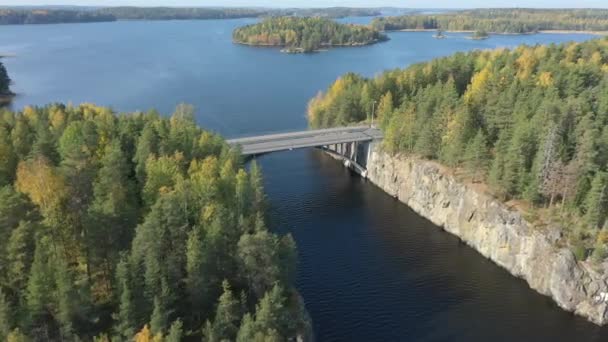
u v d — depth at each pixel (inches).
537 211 3385.8
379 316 2874.0
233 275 2445.9
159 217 2304.4
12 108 7436.0
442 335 2733.8
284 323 2262.6
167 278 2230.6
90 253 2313.0
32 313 1961.1
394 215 4224.9
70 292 1968.5
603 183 3068.4
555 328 2827.3
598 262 2974.9
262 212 2883.9
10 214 2193.7
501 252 3452.3
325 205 4375.0
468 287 3189.0
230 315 2164.1
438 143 4264.3
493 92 4407.0
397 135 4584.2
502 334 2760.8
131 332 1978.3
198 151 3388.3
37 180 2474.2
